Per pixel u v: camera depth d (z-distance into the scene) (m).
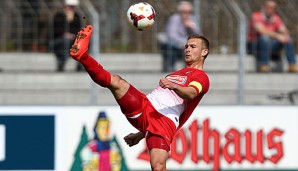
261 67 40.84
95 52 39.16
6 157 38.31
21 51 40.09
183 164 38.88
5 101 40.06
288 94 40.62
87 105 38.56
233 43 40.38
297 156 39.44
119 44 40.56
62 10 39.72
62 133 38.50
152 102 29.67
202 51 30.41
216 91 40.66
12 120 38.31
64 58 40.09
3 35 40.06
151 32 40.50
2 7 39.94
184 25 40.25
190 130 38.91
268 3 41.06
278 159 39.38
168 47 40.38
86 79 40.31
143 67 40.50
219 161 39.03
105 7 40.66
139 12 29.67
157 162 29.23
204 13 40.38
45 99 40.25
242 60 39.66
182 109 29.95
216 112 39.03
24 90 40.16
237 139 39.16
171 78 29.72
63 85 40.25
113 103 39.41
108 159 38.62
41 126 38.44
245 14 41.38
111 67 40.47
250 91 40.81
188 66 30.48
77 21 39.38
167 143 29.52
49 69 40.19
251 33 40.97
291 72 41.28
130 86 29.27
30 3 39.94
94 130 38.59
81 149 38.56
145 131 29.72
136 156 38.78
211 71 40.66
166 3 40.41
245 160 39.19
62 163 38.50
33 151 38.41
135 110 29.30
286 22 41.31
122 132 38.69
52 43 39.97
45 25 39.91
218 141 39.06
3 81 40.06
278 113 39.31
